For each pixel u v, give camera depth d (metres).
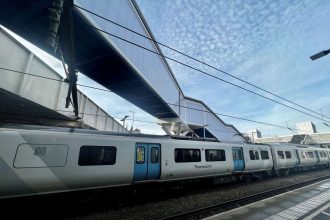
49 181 7.23
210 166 12.55
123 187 9.67
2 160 6.52
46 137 7.49
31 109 11.70
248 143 16.58
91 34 13.51
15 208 7.61
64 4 5.71
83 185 8.07
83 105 19.58
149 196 10.91
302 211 8.33
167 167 10.59
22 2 9.74
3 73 10.76
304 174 20.78
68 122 14.48
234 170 14.09
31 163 6.98
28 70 12.54
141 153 9.94
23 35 11.96
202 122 46.50
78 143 8.15
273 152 18.28
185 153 11.62
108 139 9.02
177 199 10.34
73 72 7.72
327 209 8.45
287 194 11.42
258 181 16.12
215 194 11.50
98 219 7.60
